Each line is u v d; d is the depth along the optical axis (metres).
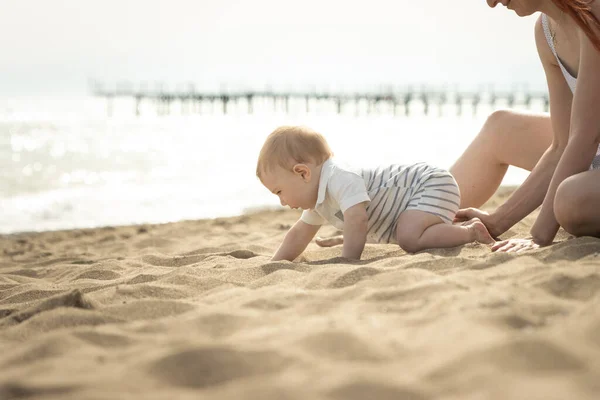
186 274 2.44
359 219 2.72
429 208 2.78
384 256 2.89
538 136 3.14
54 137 19.25
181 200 7.60
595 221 2.36
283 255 3.02
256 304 1.82
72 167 11.02
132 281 2.56
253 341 1.44
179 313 1.88
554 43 2.77
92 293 2.25
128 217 6.64
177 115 47.59
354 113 48.41
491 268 2.07
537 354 1.21
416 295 1.76
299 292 1.91
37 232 5.79
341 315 1.62
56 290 2.54
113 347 1.51
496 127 3.25
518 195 2.94
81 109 57.44
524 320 1.47
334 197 2.79
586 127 2.47
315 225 3.01
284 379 1.18
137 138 18.81
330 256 3.15
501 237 3.26
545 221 2.55
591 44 2.41
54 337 1.51
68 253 4.70
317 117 40.16
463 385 1.12
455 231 2.74
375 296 1.78
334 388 1.12
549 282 1.80
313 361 1.28
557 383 1.09
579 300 1.68
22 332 1.71
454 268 2.18
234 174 9.73
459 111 41.38
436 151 12.35
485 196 3.33
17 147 15.16
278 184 2.84
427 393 1.10
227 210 6.82
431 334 1.41
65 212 7.02
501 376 1.14
